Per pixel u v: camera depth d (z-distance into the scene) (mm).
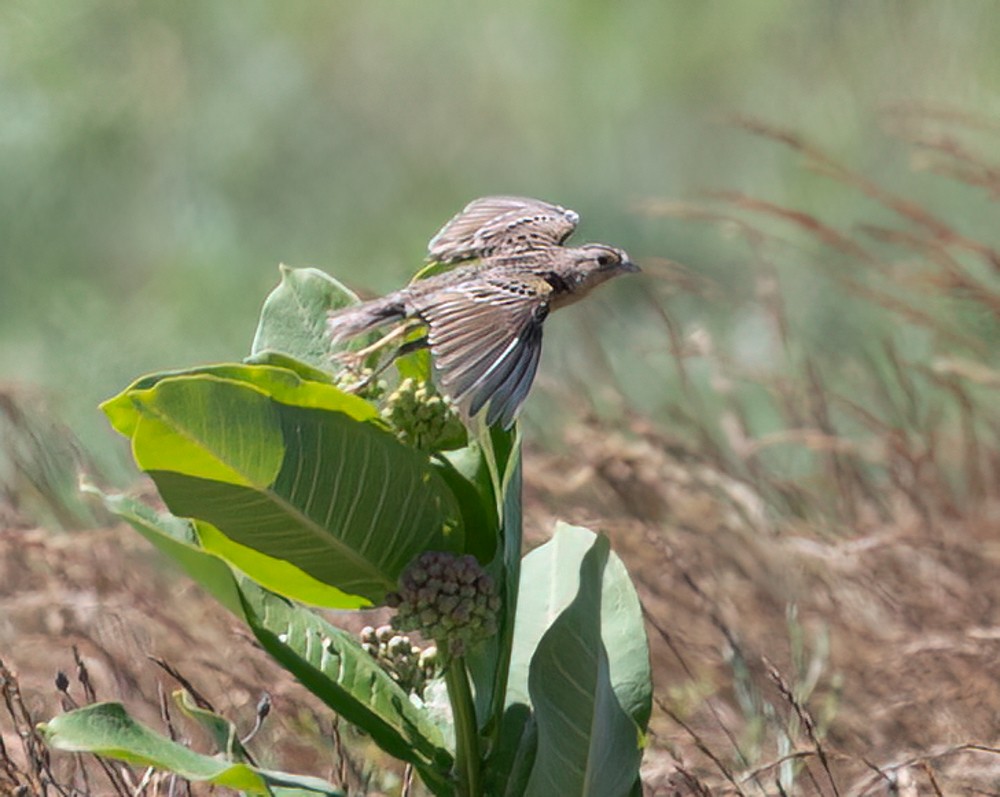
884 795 8336
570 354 14062
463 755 6922
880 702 9367
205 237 21469
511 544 6977
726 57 23422
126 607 10070
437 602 6598
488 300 7164
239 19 23500
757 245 13141
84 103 21734
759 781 8516
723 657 9375
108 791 8586
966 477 11555
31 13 21766
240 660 9680
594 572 6996
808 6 22750
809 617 10070
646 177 22844
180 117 22344
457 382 6832
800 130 21359
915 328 13945
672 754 8203
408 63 24219
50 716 9492
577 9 24312
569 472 11547
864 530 11094
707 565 10500
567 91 23969
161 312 18797
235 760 7047
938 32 21453
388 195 23453
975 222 16891
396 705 7000
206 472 6406
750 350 15000
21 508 11602
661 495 11047
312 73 23719
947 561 10453
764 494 11305
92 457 12008
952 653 9500
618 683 7141
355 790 8211
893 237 12266
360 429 6547
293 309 7336
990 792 8555
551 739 6883
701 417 12273
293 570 6836
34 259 21062
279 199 22859
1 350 17797
